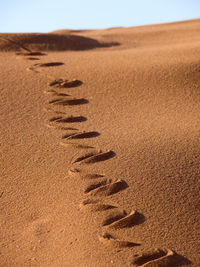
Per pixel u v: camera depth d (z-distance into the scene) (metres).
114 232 3.45
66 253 3.31
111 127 5.44
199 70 7.26
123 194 3.87
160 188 3.92
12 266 3.23
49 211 3.81
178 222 3.54
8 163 4.61
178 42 11.63
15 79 7.20
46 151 4.80
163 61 7.91
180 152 4.51
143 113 5.92
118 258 3.19
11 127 5.45
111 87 6.87
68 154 4.71
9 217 3.79
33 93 6.61
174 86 6.80
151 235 3.40
